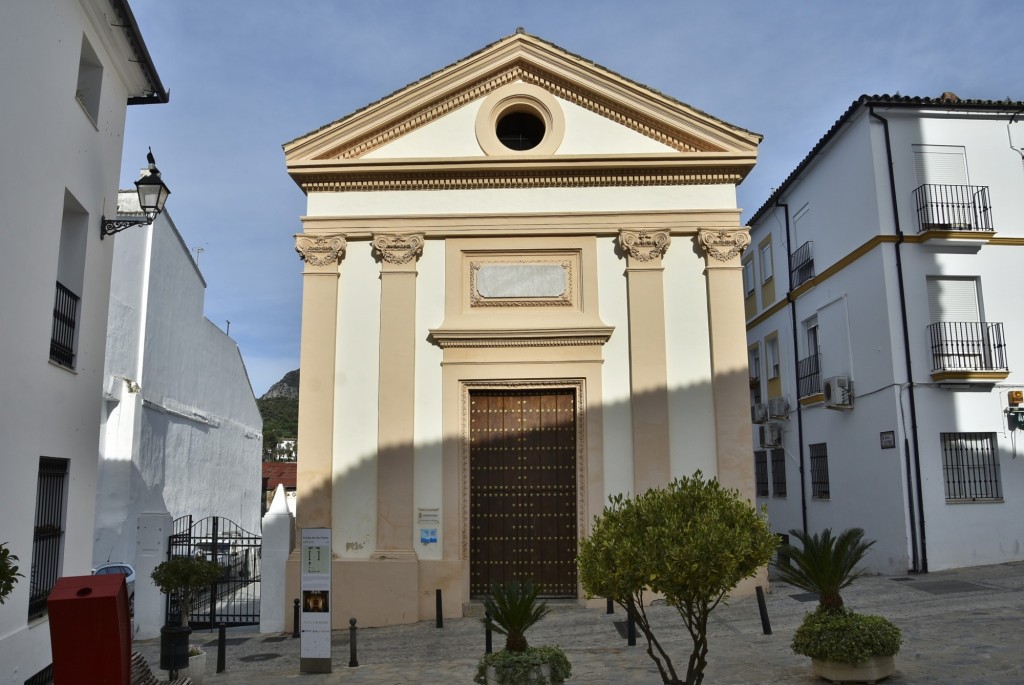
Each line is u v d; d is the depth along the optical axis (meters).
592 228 14.42
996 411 16.05
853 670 7.95
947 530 15.55
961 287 16.59
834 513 18.81
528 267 14.46
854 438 17.81
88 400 10.51
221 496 25.30
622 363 14.08
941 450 15.88
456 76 14.71
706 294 14.23
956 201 16.61
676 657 9.82
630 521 6.80
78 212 10.31
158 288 19.81
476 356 14.08
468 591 13.56
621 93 14.65
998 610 11.18
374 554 13.39
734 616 12.05
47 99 8.93
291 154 14.50
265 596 13.84
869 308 17.08
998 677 7.85
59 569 9.60
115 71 11.30
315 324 14.13
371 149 14.77
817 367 19.78
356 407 13.95
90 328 10.57
